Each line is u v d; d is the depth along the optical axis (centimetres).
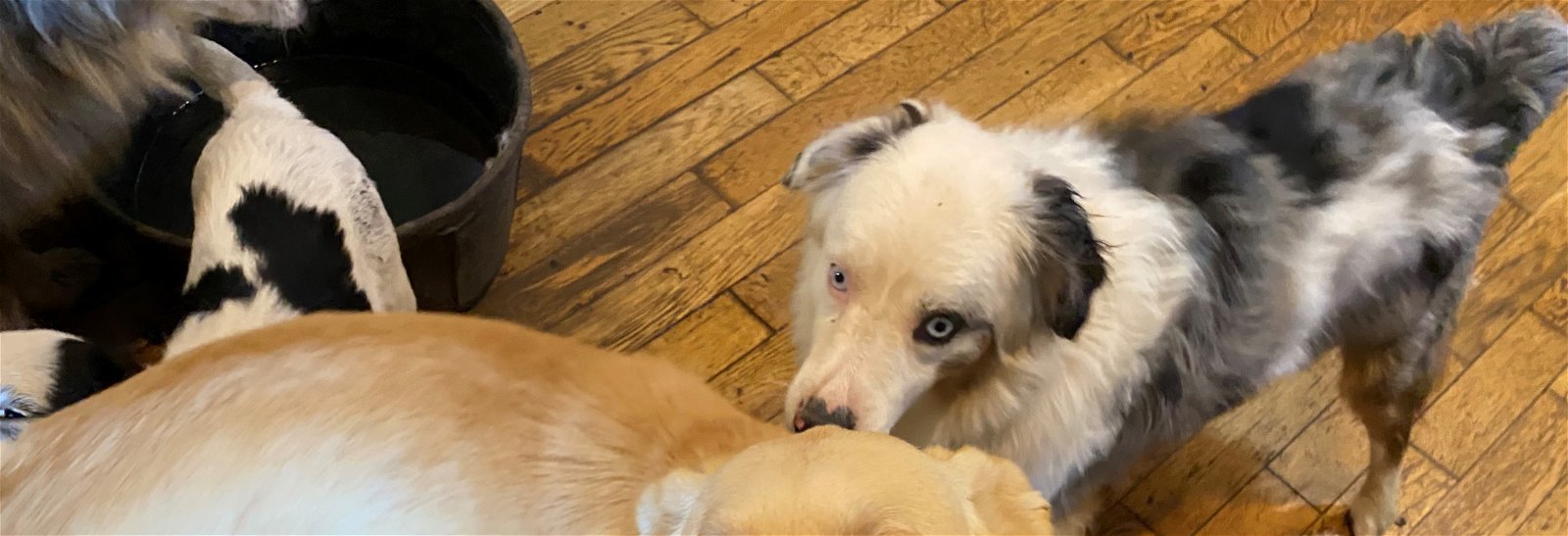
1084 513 169
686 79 229
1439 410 202
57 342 127
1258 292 142
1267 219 140
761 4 241
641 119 223
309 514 68
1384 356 167
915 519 68
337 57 201
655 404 82
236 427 70
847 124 139
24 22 119
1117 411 142
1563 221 224
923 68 236
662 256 207
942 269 120
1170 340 138
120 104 139
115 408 71
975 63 238
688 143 221
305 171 147
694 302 203
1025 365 135
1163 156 141
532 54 228
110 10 124
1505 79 151
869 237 122
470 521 72
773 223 213
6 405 120
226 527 67
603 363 84
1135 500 191
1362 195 144
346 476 69
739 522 67
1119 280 132
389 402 73
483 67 189
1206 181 139
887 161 128
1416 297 156
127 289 175
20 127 128
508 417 75
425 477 71
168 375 72
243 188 143
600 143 219
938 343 126
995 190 124
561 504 74
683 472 75
